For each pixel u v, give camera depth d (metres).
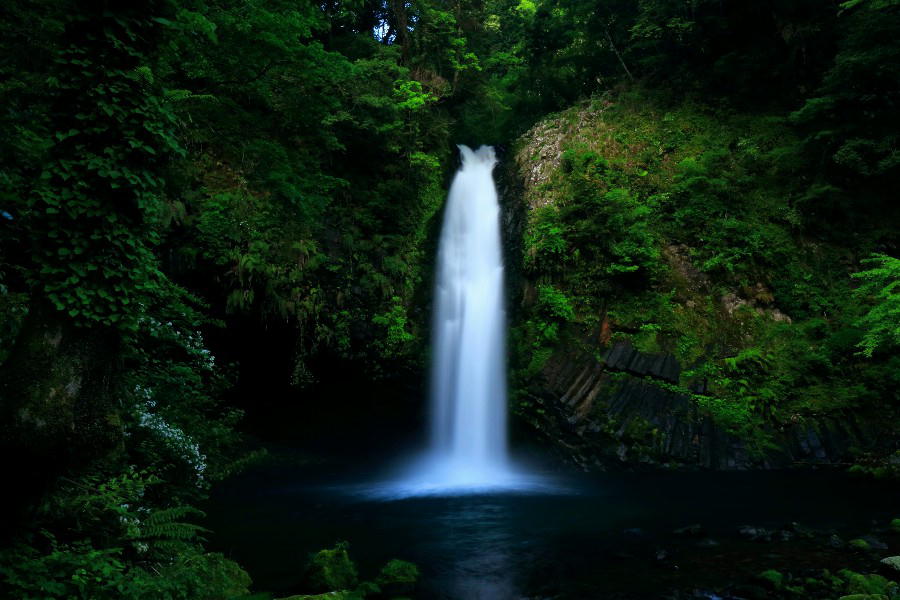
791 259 18.91
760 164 21.02
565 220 19.44
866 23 18.33
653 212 19.88
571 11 27.92
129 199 5.04
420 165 21.09
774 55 23.00
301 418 19.33
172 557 5.82
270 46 10.66
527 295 19.41
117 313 4.88
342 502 12.49
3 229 5.54
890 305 13.11
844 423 15.43
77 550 4.71
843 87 19.31
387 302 18.70
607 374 16.81
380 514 11.12
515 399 17.55
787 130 21.38
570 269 18.91
